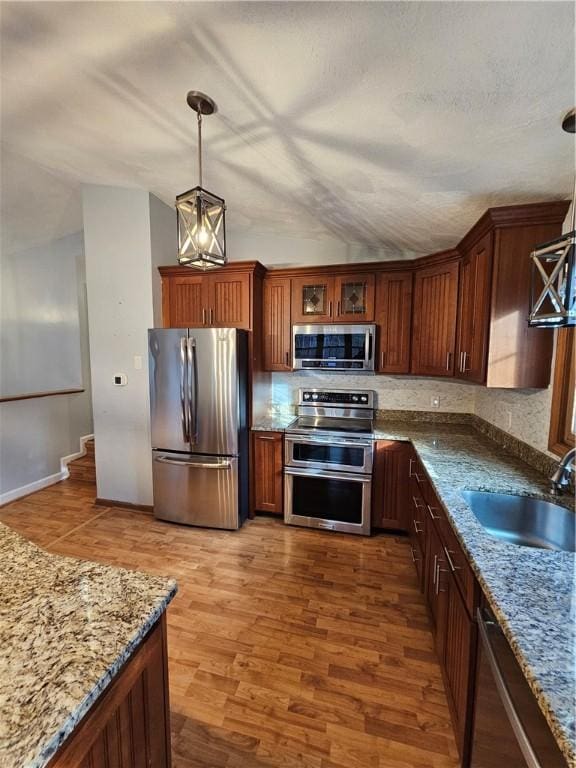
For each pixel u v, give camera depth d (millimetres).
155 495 3303
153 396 3211
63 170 2938
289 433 3146
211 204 1643
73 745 727
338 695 1660
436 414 3402
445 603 1635
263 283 3396
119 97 1839
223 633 2014
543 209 1837
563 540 1568
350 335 3176
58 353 4391
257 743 1460
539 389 2014
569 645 816
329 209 2678
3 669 741
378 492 3027
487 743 1054
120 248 3285
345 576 2514
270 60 1354
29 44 1555
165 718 1047
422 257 2902
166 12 1257
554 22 984
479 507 1724
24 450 3955
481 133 1482
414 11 1040
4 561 1138
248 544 2932
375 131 1616
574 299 1178
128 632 850
